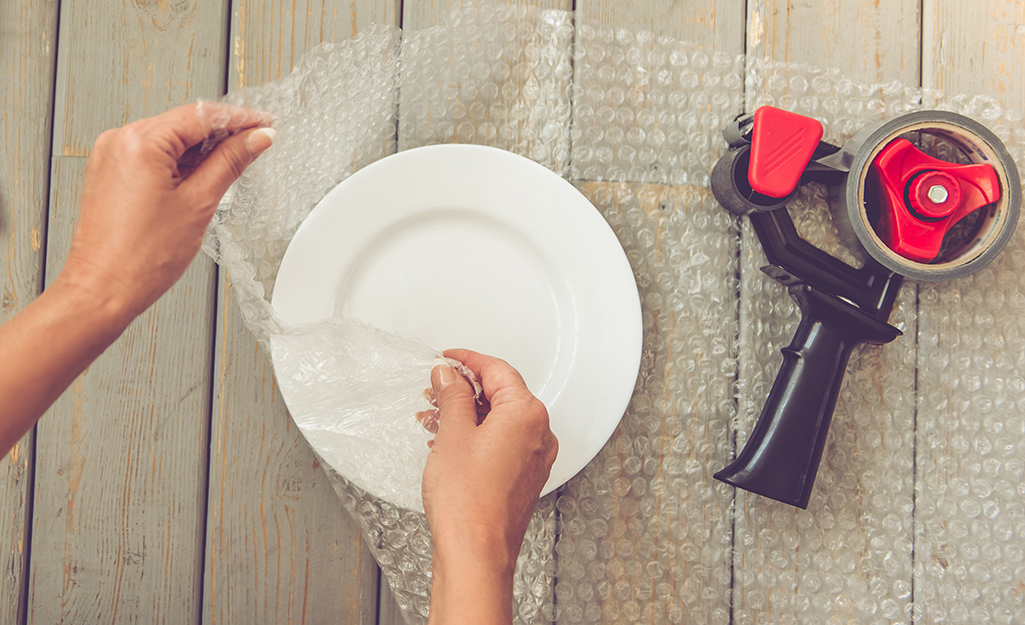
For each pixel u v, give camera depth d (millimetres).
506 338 540
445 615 319
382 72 565
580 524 561
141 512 551
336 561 558
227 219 502
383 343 497
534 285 541
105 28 555
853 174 510
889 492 573
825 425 516
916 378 577
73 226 555
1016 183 506
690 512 566
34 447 547
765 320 574
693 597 565
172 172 370
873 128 536
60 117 554
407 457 488
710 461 568
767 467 515
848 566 570
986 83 588
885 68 588
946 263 511
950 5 588
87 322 347
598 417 517
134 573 551
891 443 574
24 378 328
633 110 576
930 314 579
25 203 551
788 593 568
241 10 560
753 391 571
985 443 575
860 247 548
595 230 521
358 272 530
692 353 571
